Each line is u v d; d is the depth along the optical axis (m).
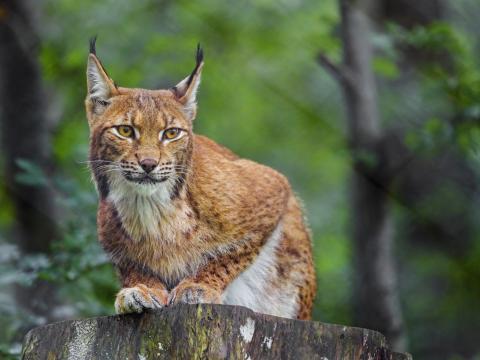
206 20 18.20
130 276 8.80
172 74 17.58
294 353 6.95
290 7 17.75
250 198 9.00
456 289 16.58
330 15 16.89
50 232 14.34
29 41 15.08
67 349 7.26
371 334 7.17
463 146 13.49
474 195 16.72
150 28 17.69
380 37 13.92
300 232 9.73
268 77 19.80
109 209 8.74
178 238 8.64
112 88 8.73
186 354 6.86
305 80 20.31
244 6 18.23
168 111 8.62
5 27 14.97
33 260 11.09
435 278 16.69
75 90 16.75
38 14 15.55
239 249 8.86
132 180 8.41
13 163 14.73
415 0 15.91
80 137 15.85
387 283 14.52
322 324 7.05
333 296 16.12
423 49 14.30
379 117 15.29
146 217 8.58
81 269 11.03
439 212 16.67
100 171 8.71
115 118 8.54
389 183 14.69
